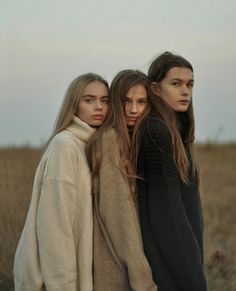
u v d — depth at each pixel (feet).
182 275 8.78
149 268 8.85
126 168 9.13
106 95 9.62
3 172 18.98
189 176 9.66
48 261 8.88
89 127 9.54
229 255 19.25
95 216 9.20
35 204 9.30
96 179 9.18
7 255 15.87
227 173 37.50
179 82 9.91
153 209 8.90
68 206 8.99
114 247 8.98
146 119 9.30
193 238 8.91
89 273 9.02
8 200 16.72
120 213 8.92
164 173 8.96
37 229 9.05
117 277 9.03
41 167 9.39
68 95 9.67
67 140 9.23
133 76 9.46
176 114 10.00
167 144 9.11
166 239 8.80
